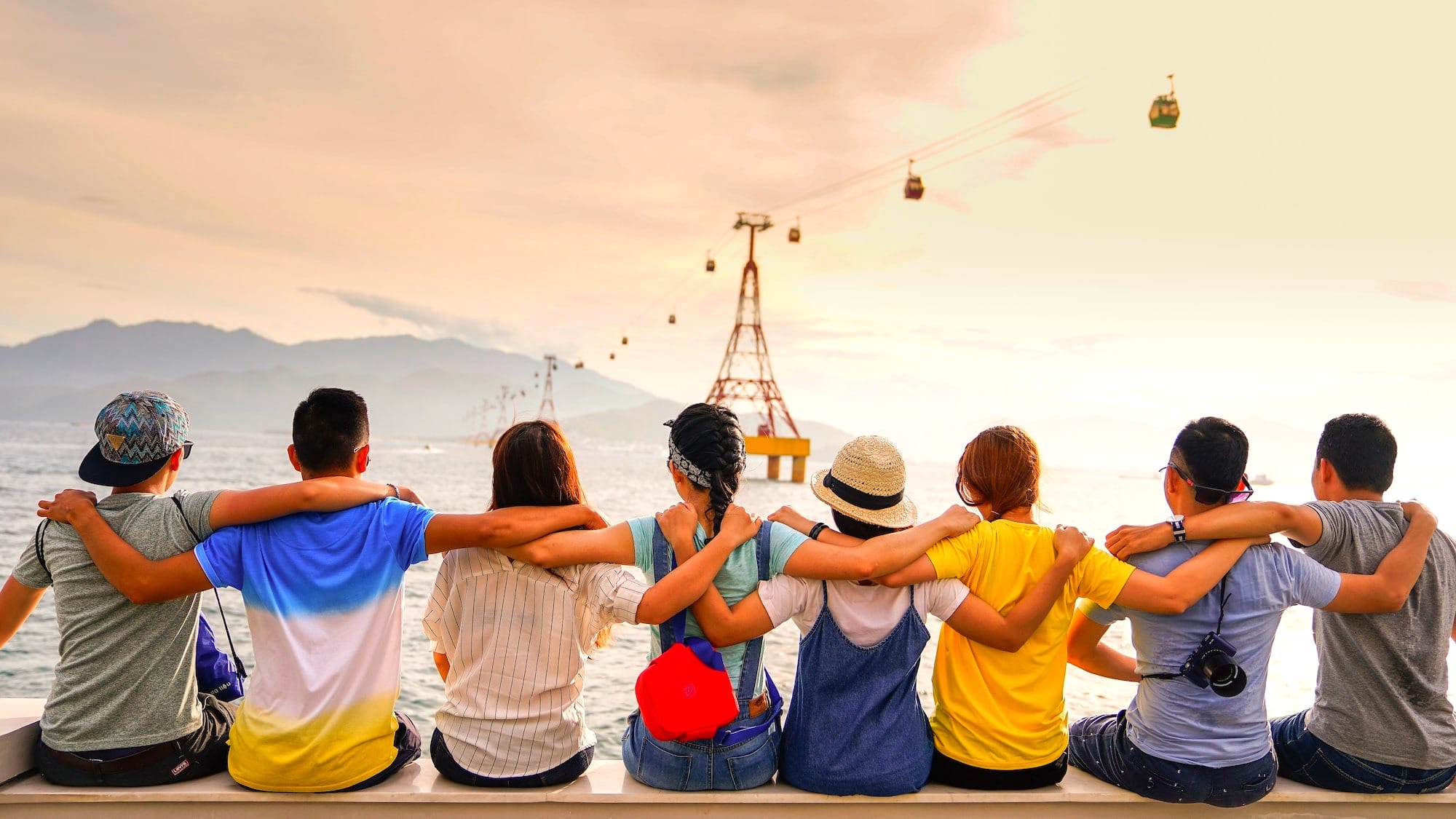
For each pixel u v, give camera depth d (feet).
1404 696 9.13
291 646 8.34
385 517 8.64
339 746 8.31
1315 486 10.15
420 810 8.58
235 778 8.48
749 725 8.81
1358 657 9.21
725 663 8.83
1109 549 9.39
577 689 8.96
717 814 8.75
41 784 8.44
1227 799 8.89
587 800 8.64
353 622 8.46
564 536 8.54
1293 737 9.77
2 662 35.76
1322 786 9.50
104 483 8.57
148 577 8.13
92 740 8.27
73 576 8.30
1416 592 9.14
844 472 9.04
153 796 8.36
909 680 8.90
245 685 9.30
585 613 8.79
